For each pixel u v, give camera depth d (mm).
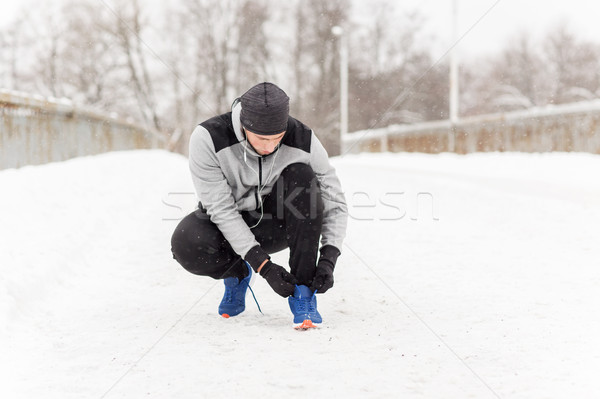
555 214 5281
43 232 4238
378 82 30938
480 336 2500
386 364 2178
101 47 29547
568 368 2113
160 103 30406
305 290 2631
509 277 3508
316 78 31328
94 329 2701
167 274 3814
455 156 14383
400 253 4316
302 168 2672
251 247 2645
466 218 5570
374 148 22328
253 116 2447
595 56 31250
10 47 29125
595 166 8648
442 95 30328
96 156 9227
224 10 30234
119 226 5180
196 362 2219
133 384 2027
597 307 2848
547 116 11867
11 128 5953
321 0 31016
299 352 2309
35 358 2328
